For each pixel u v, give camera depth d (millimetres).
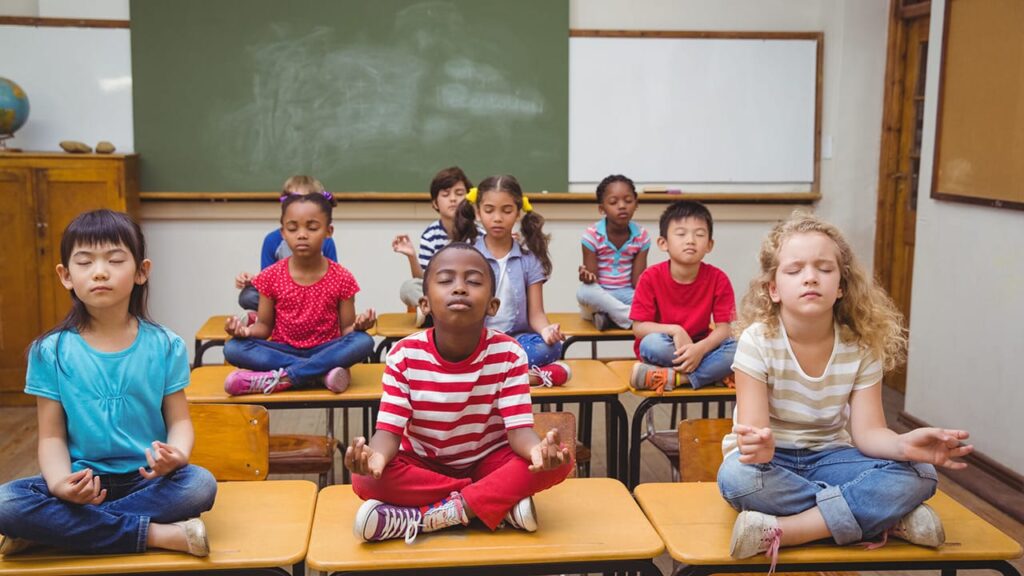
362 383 2793
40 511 1617
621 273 4145
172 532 1647
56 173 4504
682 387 2787
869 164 5215
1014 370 3391
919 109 4898
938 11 3945
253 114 5023
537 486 1710
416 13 5051
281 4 4973
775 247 1904
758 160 5352
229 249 5137
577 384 2754
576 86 5195
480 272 1776
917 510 1691
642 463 3773
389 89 5086
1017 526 3121
